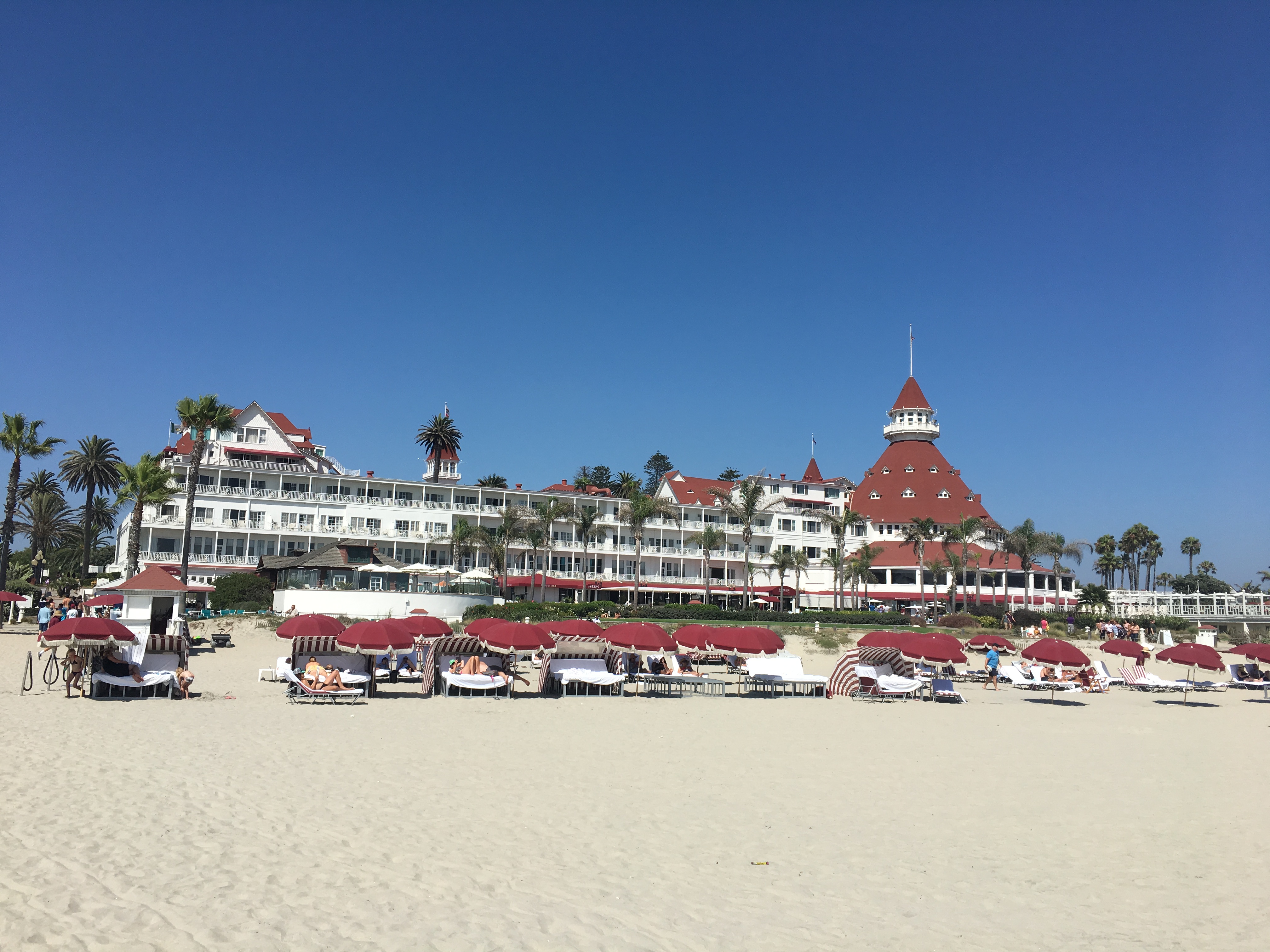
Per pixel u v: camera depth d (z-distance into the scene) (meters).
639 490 103.19
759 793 15.41
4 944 7.27
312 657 28.08
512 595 91.94
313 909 8.61
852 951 8.30
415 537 89.12
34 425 60.16
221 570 79.69
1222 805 15.64
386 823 12.10
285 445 94.06
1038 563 116.44
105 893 8.70
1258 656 39.38
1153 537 153.50
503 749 19.00
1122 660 58.28
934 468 122.75
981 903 9.87
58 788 13.10
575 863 10.69
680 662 37.19
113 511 111.50
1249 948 8.68
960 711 30.50
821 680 34.72
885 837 12.66
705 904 9.44
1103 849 12.41
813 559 113.12
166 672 25.50
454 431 126.88
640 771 17.00
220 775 14.72
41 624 43.81
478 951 7.81
